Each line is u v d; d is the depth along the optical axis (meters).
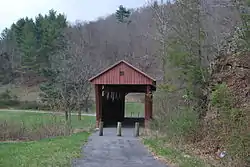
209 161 11.90
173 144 16.77
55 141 19.16
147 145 17.75
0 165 11.07
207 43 19.27
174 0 20.44
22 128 24.88
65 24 80.81
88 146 17.53
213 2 17.77
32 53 77.06
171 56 19.33
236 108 12.68
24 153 14.03
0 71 82.44
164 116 21.47
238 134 10.35
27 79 78.19
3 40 93.00
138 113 46.47
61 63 47.75
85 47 70.69
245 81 15.75
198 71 18.59
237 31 15.55
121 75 30.38
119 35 81.12
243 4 13.58
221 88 14.62
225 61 18.09
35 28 83.38
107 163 12.02
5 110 59.00
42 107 60.28
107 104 35.06
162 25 30.05
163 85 20.66
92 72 47.88
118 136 23.77
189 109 18.00
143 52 58.88
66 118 35.34
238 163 10.09
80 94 45.06
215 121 14.98
